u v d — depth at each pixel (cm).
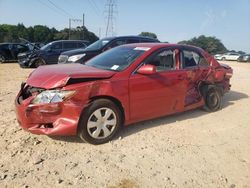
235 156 459
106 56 582
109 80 475
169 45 582
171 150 468
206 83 655
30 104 439
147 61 530
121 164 416
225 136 539
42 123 445
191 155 454
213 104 684
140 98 514
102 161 422
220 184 380
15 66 1842
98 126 469
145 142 492
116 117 486
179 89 582
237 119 643
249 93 953
